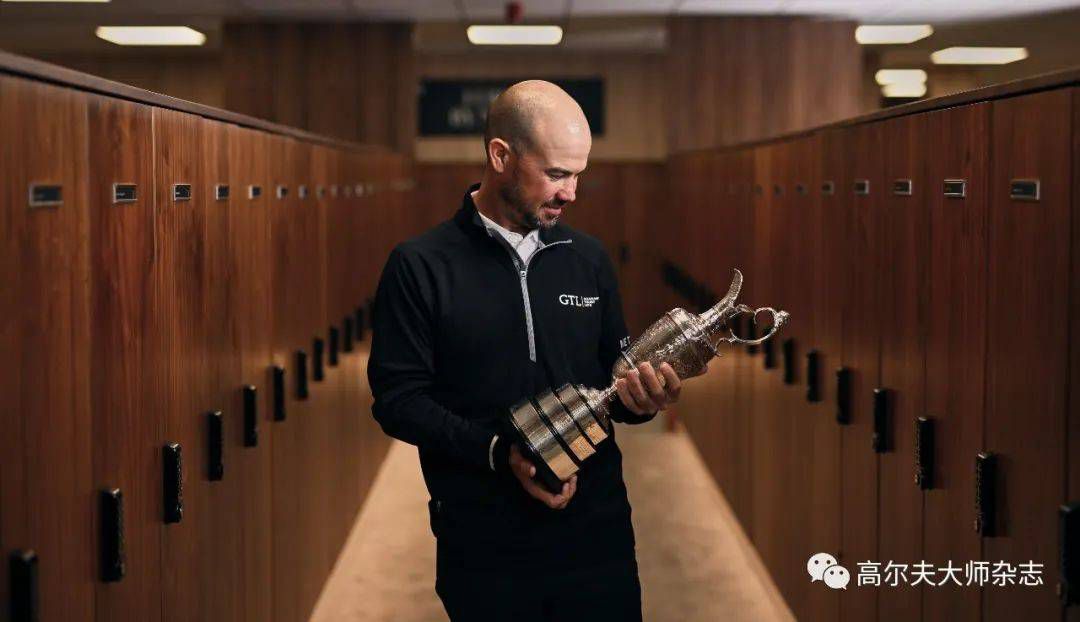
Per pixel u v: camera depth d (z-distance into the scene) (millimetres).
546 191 2107
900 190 2662
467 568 2174
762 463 4492
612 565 2211
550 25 10727
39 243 1571
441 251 2174
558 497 2055
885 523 2805
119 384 1929
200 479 2480
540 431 2018
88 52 13109
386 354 2164
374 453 6059
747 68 9648
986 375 2113
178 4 9000
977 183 2156
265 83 9914
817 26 9633
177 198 2293
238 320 2850
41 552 1587
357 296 5348
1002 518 2043
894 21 9883
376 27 9906
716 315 2105
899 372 2680
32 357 1550
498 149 2115
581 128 2102
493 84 13734
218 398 2646
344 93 9922
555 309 2193
